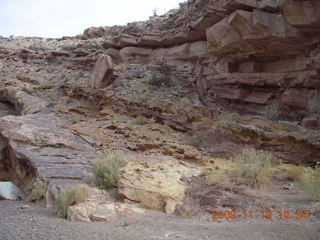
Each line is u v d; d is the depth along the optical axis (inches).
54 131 525.7
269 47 508.4
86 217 226.1
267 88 557.9
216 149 445.1
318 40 438.6
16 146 457.4
